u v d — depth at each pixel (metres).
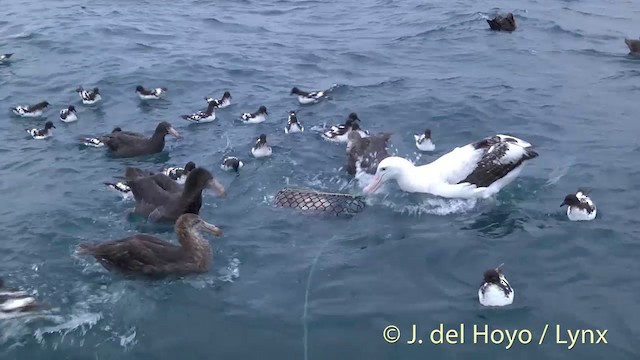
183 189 15.44
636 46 25.61
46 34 29.77
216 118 21.55
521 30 29.19
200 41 29.28
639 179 16.58
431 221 15.11
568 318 11.93
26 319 12.20
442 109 21.33
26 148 19.83
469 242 14.20
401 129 20.22
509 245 14.10
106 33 30.08
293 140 19.66
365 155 17.45
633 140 18.73
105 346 11.60
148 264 13.25
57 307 12.52
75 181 17.66
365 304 12.43
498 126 20.08
